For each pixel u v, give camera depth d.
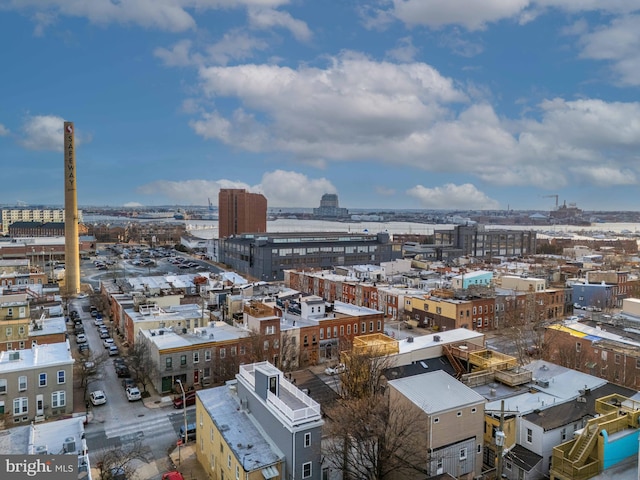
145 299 94.25
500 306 103.75
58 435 39.47
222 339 69.38
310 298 90.12
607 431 34.69
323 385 59.25
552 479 34.91
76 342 88.56
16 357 56.88
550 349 71.31
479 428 40.03
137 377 64.69
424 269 170.25
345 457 38.97
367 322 85.31
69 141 136.38
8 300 86.38
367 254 193.00
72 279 137.62
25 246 199.88
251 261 180.12
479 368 54.22
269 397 40.19
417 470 38.06
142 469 45.50
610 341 65.25
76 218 138.50
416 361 59.25
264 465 35.84
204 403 46.06
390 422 40.06
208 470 44.25
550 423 40.28
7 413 53.59
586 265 170.88
